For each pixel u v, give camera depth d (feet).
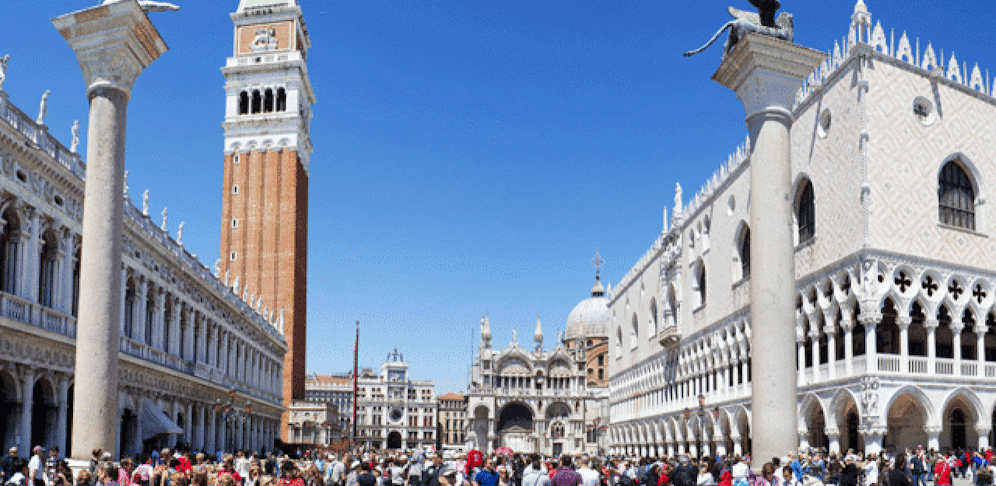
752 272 87.66
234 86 459.32
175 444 215.10
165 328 221.87
